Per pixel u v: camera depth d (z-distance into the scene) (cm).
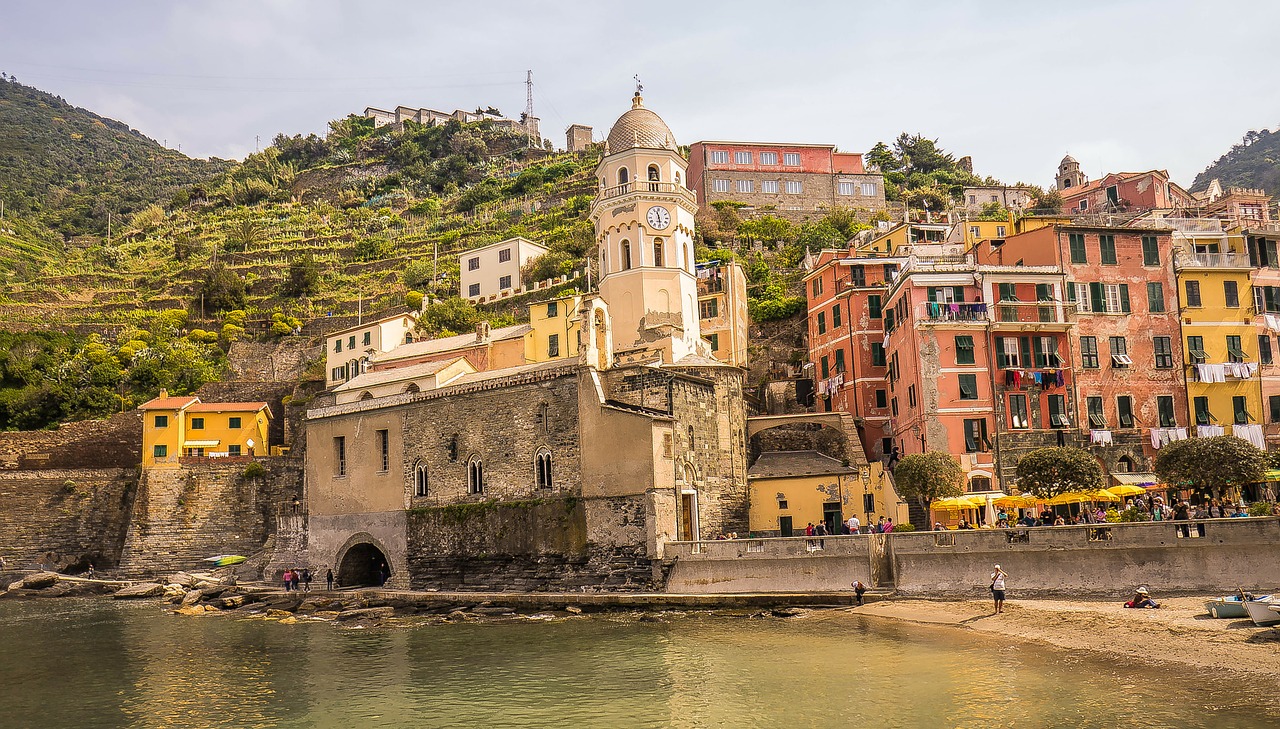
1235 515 5069
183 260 16950
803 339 9744
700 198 14500
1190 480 5403
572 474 6100
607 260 8144
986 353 6600
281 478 9006
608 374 6500
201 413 9612
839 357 8281
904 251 8825
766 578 5322
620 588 5781
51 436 9744
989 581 4838
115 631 5709
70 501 8919
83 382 11000
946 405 6481
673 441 6003
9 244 18838
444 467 6706
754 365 9694
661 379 6303
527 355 8506
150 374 11231
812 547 5238
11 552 8712
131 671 4456
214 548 8762
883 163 18812
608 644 4519
